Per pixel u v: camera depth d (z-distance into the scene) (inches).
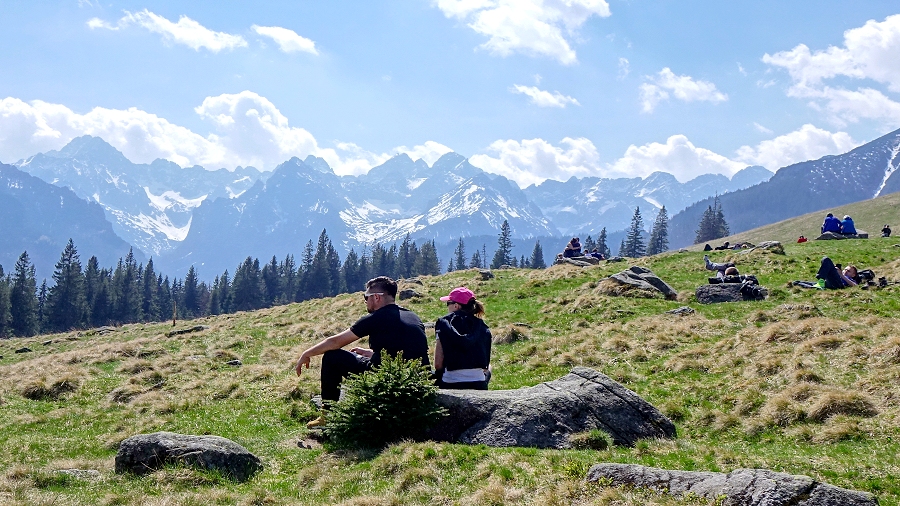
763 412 548.7
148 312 7224.4
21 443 559.8
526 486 356.5
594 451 428.8
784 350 750.5
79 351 1211.9
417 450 424.5
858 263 1494.8
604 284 1366.9
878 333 724.7
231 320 1749.5
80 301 6018.7
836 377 619.2
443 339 531.8
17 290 5664.4
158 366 973.8
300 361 510.9
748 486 300.8
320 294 7701.8
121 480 413.4
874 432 470.3
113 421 658.8
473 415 466.6
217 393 748.6
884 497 350.0
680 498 305.1
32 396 788.6
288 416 632.4
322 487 395.5
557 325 1127.0
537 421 454.0
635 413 484.7
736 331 942.4
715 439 525.7
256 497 371.9
